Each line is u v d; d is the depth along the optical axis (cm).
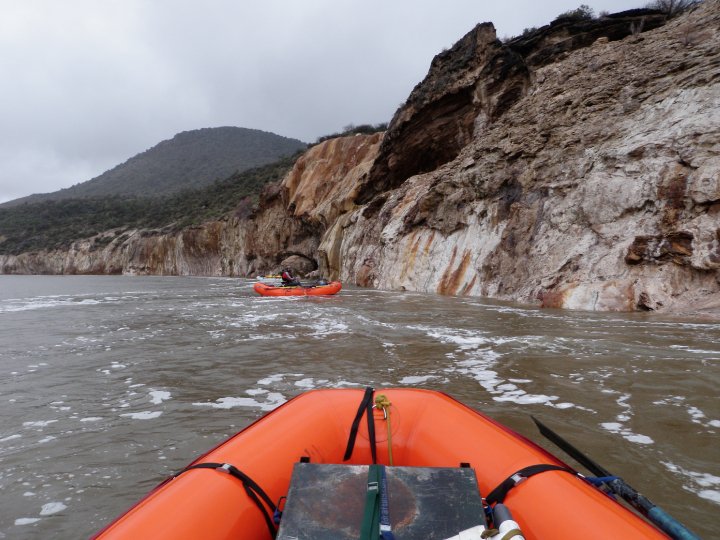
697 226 895
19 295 2002
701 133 947
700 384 438
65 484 284
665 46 1280
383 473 155
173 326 921
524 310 1020
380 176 2692
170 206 8181
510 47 2014
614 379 464
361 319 949
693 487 258
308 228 3647
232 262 4888
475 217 1560
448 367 538
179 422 383
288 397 444
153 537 141
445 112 2211
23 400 450
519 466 183
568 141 1284
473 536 126
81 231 8562
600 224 1091
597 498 158
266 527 166
